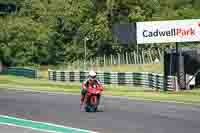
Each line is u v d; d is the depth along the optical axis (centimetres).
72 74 12250
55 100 6981
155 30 9500
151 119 4741
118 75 10825
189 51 9700
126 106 6138
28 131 3941
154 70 15100
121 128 4088
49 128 4116
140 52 18912
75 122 4503
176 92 8594
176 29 9400
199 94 8156
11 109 5712
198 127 4166
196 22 9331
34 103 6488
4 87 10181
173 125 4294
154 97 7600
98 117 4900
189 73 9512
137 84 10319
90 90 5422
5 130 4025
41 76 14338
